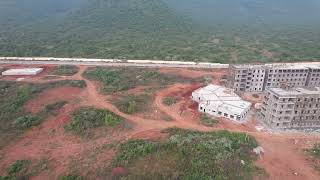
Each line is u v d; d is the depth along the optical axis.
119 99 118.75
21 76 148.75
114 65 168.75
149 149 79.12
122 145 84.81
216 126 99.62
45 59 179.38
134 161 76.38
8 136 94.25
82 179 72.25
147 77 145.25
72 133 94.75
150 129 95.94
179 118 104.44
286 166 77.81
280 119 99.25
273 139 92.31
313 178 73.75
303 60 185.12
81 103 114.31
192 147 80.00
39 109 109.81
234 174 71.44
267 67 130.00
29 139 93.12
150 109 110.50
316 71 129.88
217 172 71.00
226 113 105.56
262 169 75.19
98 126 97.75
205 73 153.88
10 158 83.88
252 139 89.00
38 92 123.38
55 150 86.69
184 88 131.38
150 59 183.12
